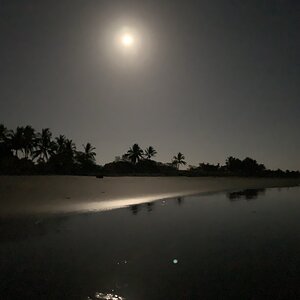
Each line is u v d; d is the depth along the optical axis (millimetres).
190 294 6531
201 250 10070
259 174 137000
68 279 7371
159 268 8211
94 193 31859
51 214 17297
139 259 9031
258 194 36938
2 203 20250
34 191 30578
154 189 42281
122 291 6688
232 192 40000
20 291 6664
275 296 6445
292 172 148875
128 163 114375
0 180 47375
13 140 80500
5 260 8820
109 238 11680
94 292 6637
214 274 7766
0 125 79625
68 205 21344
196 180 79062
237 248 10359
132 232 12875
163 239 11609
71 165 89750
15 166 75438
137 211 19797
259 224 15234
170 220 16234
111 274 7730
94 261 8789
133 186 47531
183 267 8312
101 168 107875
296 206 23703
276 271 8008
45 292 6617
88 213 18281
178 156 135625
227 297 6387
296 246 10656
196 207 22516
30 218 15680
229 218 17172
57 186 39406
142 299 6297
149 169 114438
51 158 86875
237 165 139125
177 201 27203
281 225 14953
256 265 8508
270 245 10773
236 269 8156
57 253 9578
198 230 13492
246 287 6926
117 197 29281
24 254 9438
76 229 13312
